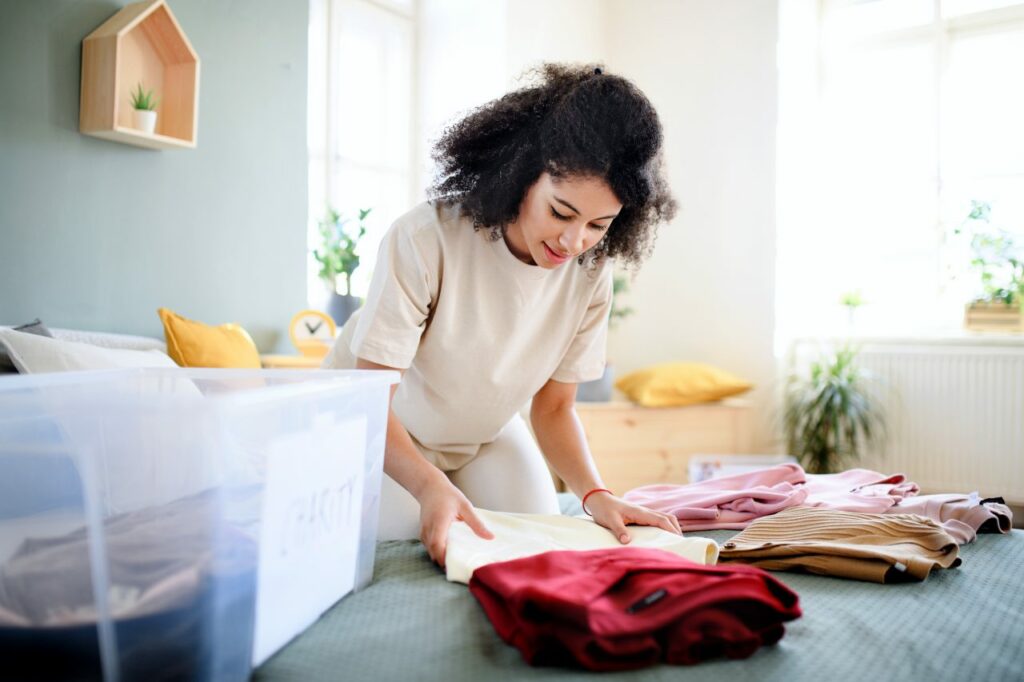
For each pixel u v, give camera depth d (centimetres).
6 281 241
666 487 170
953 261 421
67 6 254
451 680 68
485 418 159
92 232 264
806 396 413
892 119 436
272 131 330
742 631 76
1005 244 407
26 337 179
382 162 429
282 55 334
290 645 75
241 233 317
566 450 153
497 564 84
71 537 70
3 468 73
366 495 93
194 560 63
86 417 66
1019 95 404
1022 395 375
